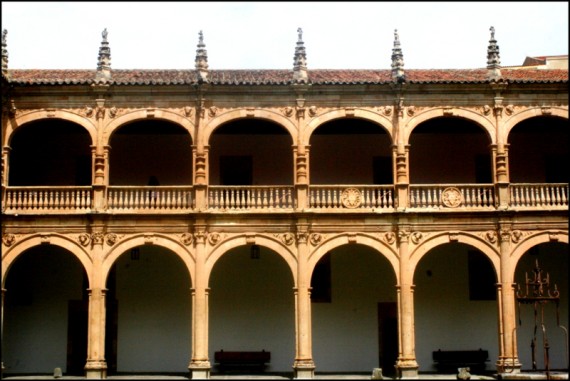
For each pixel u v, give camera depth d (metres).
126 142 40.34
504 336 34.62
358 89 35.97
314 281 39.25
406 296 34.62
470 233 35.28
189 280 39.12
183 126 35.81
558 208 35.34
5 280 37.19
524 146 40.78
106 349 38.47
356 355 38.69
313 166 40.34
